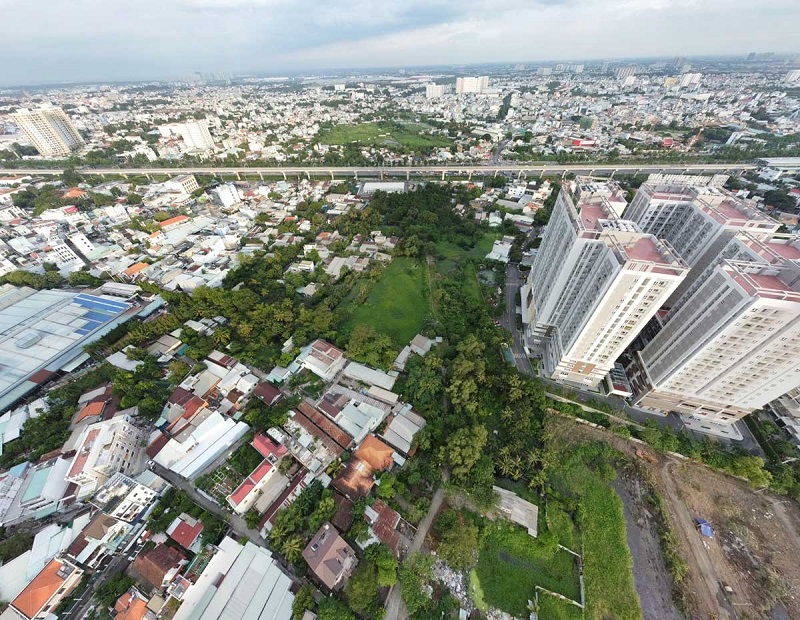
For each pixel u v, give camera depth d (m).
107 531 73.12
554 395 107.81
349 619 62.38
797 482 87.12
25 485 81.94
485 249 188.50
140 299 142.88
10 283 151.38
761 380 84.75
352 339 115.94
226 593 66.75
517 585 71.38
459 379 103.88
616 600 69.38
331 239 190.12
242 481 84.94
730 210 113.81
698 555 76.12
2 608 64.56
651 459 93.38
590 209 109.44
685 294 104.81
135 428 94.94
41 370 111.19
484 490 82.12
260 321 128.62
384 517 77.94
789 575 73.69
